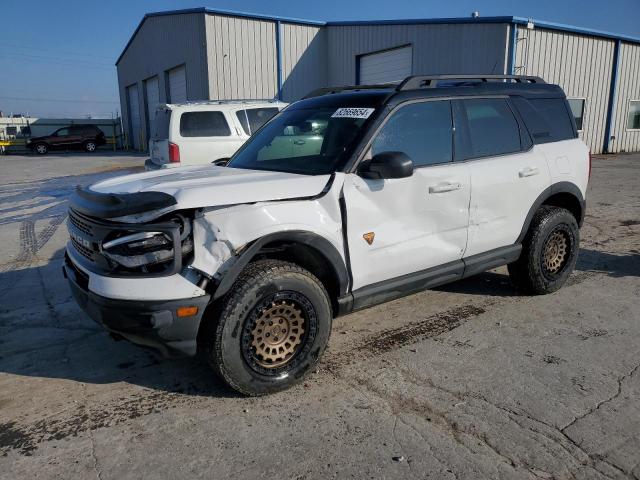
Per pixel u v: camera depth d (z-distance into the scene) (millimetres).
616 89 20547
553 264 5125
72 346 4242
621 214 9125
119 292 2986
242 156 4543
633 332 4305
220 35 19438
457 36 16641
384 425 3072
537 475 2629
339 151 3754
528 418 3111
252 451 2859
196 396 3443
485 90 4613
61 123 41719
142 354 4070
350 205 3568
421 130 4047
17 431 3084
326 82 22094
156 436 3014
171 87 25500
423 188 3939
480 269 4523
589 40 18688
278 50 20594
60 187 14609
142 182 3686
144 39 28484
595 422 3062
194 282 3049
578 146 5254
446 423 3078
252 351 3289
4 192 13758
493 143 4555
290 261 3639
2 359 4027
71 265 3643
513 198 4602
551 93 5223
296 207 3361
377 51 19453
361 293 3748
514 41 15727
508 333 4324
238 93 20031
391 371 3715
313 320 3459
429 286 4195
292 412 3227
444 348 4070
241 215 3170
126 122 37312
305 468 2713
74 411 3291
